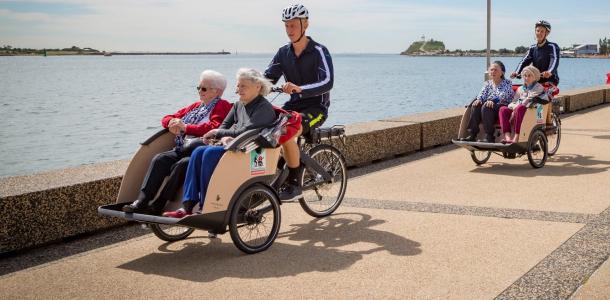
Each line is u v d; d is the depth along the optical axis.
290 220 6.37
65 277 4.78
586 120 15.45
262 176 5.40
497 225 5.99
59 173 6.33
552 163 9.49
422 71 150.50
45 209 5.58
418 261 5.00
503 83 9.02
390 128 10.13
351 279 4.62
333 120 34.72
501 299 4.18
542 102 8.84
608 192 7.34
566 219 6.15
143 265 5.04
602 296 4.07
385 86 74.94
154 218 4.89
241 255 5.25
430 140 11.24
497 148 8.70
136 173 5.34
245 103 5.56
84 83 91.94
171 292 4.42
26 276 4.82
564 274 4.61
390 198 7.23
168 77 118.75
